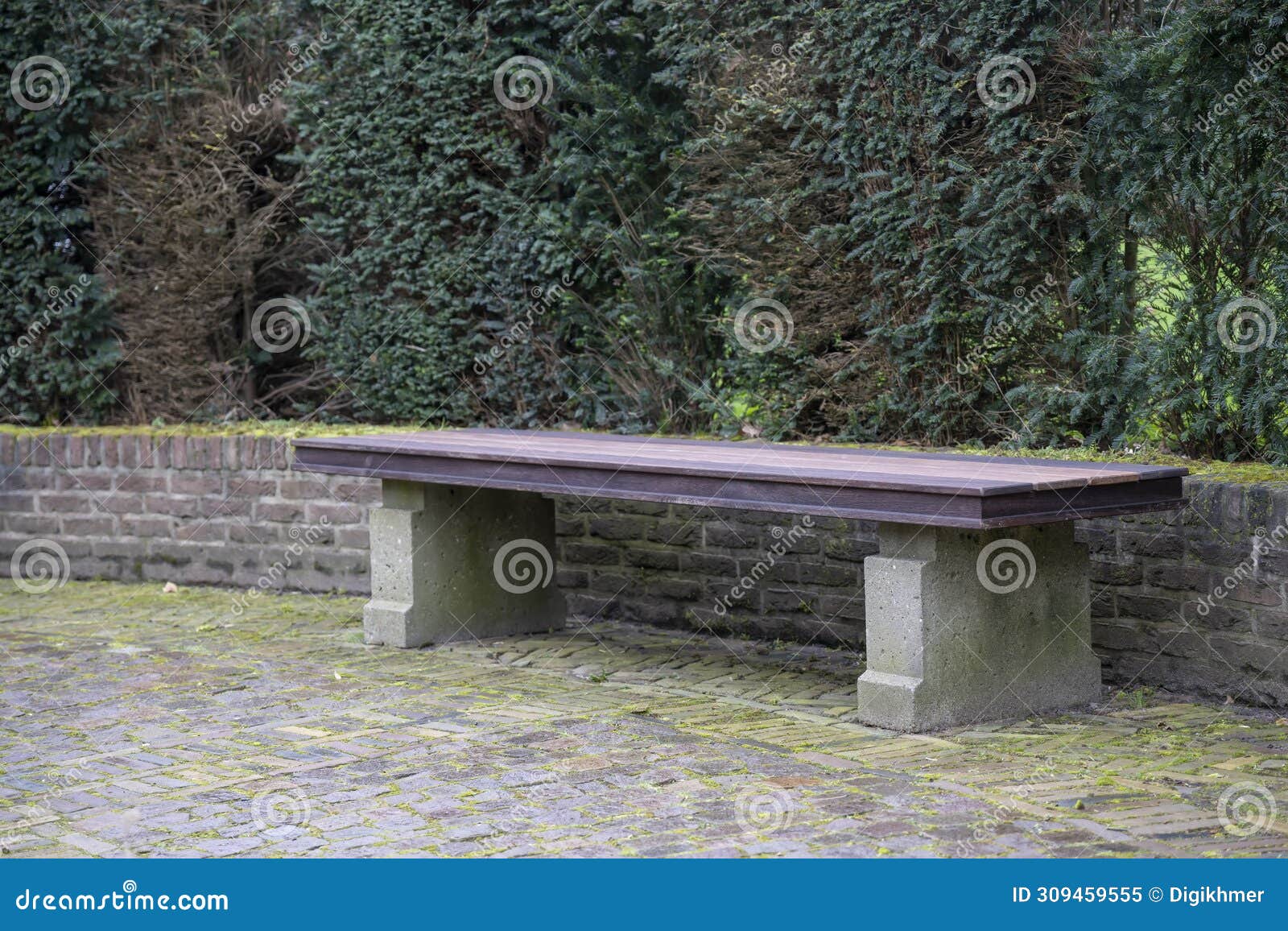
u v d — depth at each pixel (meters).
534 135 9.09
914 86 7.38
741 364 8.24
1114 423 7.08
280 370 10.15
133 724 5.65
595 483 6.03
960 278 7.40
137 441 9.19
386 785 4.77
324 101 9.38
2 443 9.52
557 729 5.48
